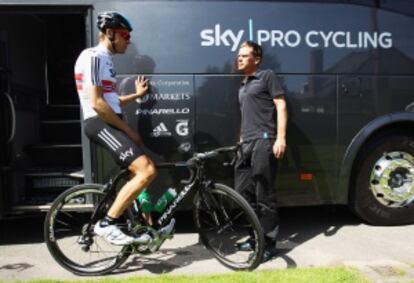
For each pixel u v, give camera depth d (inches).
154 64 164.6
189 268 146.6
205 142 167.8
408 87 180.9
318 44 173.5
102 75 133.1
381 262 144.4
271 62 170.9
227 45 167.6
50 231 144.3
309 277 131.7
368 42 177.2
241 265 143.9
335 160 177.6
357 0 175.6
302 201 178.1
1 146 169.0
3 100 170.4
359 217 191.5
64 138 236.7
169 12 164.9
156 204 150.6
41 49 251.4
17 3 159.0
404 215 189.6
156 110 165.3
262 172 149.7
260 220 152.9
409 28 179.8
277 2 170.6
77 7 162.2
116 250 147.9
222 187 140.9
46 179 187.5
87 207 151.4
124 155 133.2
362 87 177.3
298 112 173.3
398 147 186.4
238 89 167.9
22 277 141.6
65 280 136.4
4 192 167.9
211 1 166.7
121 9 163.3
